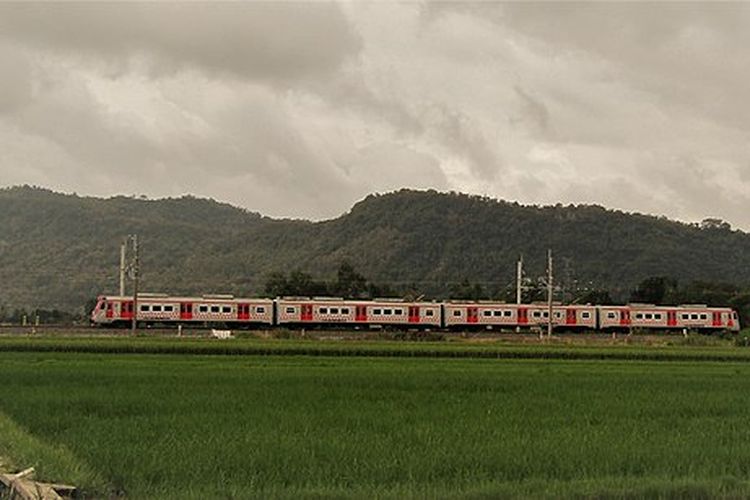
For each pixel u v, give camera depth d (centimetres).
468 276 17638
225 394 3247
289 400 3084
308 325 9481
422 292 16775
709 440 2230
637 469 1875
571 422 2584
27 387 3450
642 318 10062
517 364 5603
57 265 18888
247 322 9325
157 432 2250
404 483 1712
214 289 18225
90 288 17788
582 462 1914
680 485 1677
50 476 1711
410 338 8781
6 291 17475
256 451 1947
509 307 9856
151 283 18325
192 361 5319
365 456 1928
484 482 1712
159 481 1695
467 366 5291
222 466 1797
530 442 2134
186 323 9188
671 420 2688
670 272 18038
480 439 2186
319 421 2512
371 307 9600
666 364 5912
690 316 10188
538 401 3191
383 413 2731
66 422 2462
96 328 9062
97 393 3228
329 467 1819
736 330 10300
